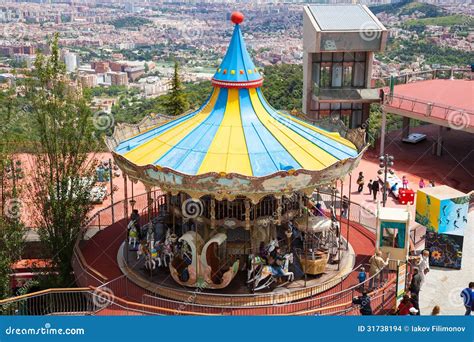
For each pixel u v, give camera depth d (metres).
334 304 23.66
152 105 72.94
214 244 24.42
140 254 26.97
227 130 25.55
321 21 52.00
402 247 26.55
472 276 27.53
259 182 22.27
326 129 30.88
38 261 32.06
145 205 37.75
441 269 28.28
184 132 26.20
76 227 30.66
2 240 29.09
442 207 29.16
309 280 25.17
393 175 44.59
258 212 25.11
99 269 26.89
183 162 24.34
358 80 54.56
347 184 44.41
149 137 27.19
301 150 25.34
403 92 52.28
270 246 24.75
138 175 24.62
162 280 25.28
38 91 29.38
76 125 30.12
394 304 23.16
